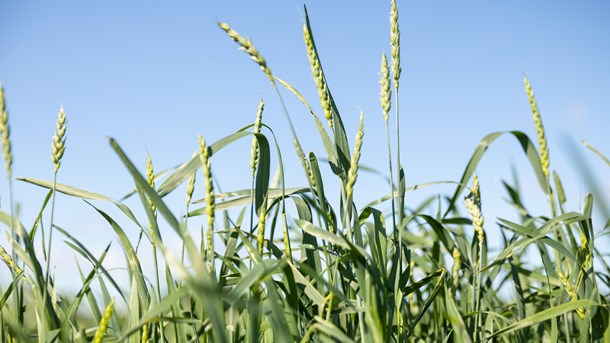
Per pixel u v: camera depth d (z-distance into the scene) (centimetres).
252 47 169
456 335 171
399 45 192
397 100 193
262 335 198
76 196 190
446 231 252
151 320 143
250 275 135
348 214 169
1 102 158
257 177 188
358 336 189
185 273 109
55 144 167
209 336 167
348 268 192
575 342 260
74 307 184
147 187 134
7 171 160
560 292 235
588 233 230
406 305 247
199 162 169
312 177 193
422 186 244
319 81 185
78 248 188
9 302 204
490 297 281
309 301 190
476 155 265
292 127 184
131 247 189
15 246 181
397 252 189
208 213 159
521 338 245
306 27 186
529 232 228
